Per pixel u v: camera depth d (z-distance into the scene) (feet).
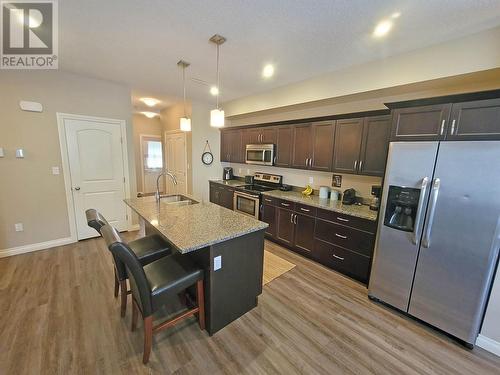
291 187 13.65
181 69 9.90
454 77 7.04
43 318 6.47
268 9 5.70
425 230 6.32
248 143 15.03
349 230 8.92
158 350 5.59
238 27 6.54
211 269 5.78
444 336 6.30
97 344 5.68
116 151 12.49
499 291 5.55
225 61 8.93
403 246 6.82
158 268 5.82
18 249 10.23
